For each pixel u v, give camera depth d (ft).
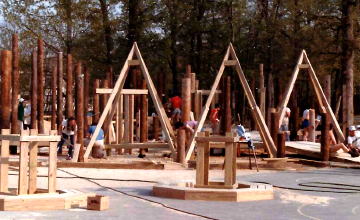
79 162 61.87
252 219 33.17
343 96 101.40
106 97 82.79
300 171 61.16
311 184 50.42
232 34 154.51
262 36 165.27
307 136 89.97
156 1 143.54
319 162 65.98
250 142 62.54
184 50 152.25
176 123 70.13
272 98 154.61
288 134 89.25
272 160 66.03
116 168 61.36
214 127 81.35
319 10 129.80
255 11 165.89
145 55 142.31
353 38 116.47
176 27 148.25
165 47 144.15
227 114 75.20
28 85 140.97
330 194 44.50
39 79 77.41
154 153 76.59
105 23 132.77
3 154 37.99
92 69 144.36
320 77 160.35
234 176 41.83
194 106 85.97
